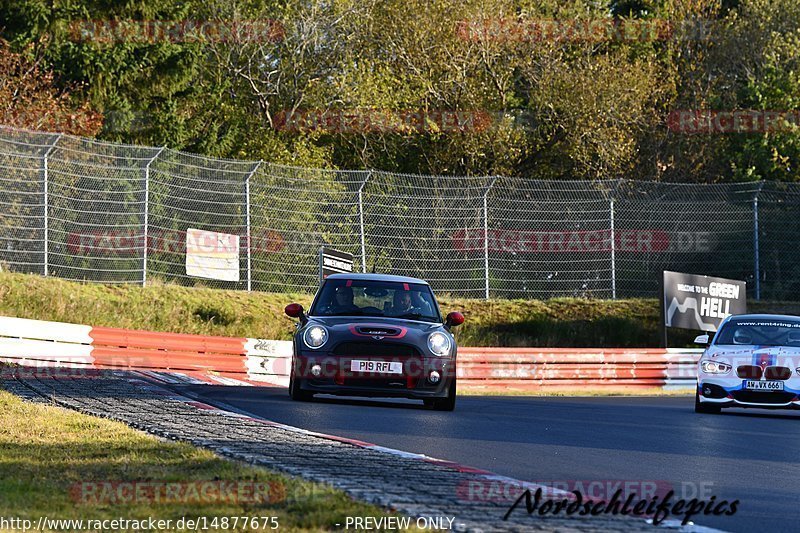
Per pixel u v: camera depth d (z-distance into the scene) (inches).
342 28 5984.3
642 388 4136.3
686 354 4259.4
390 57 6156.5
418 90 6023.6
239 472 1042.1
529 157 6131.9
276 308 4180.6
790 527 939.3
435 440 1518.2
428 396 2038.6
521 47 6240.2
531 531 824.9
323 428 1608.0
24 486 955.3
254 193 4303.6
